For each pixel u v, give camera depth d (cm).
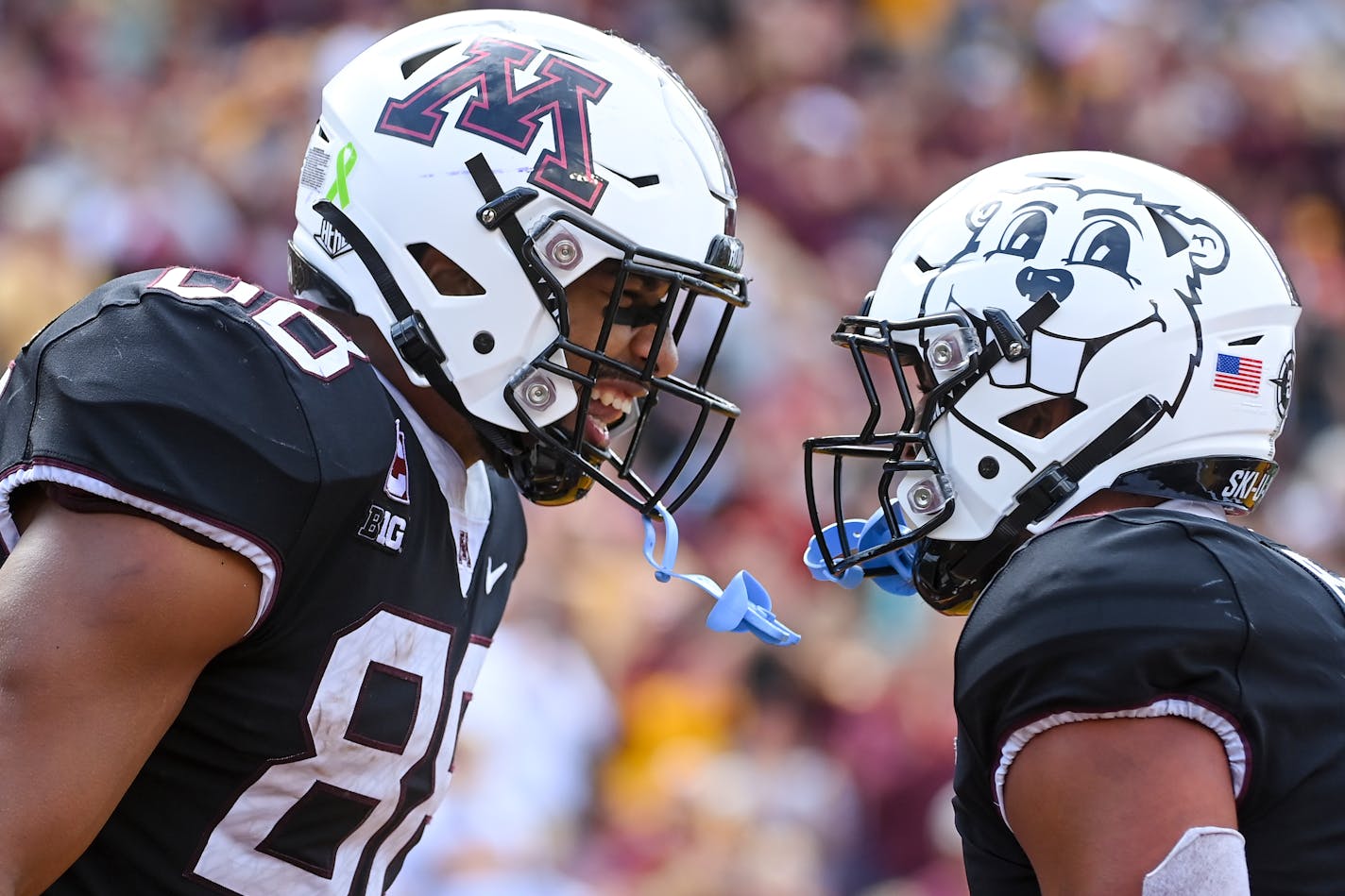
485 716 1617
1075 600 596
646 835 1719
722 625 722
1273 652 591
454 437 712
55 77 2634
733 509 2153
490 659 1673
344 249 700
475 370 688
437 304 686
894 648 1964
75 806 575
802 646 1956
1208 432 665
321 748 645
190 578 591
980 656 613
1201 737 579
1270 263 689
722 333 736
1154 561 603
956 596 709
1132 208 678
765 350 2356
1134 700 577
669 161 713
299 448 612
